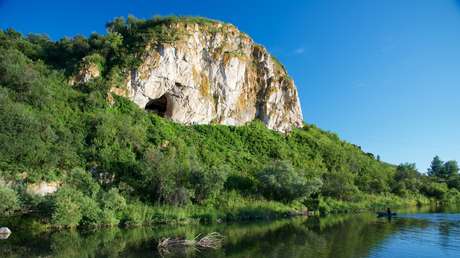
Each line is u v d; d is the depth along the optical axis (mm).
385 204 94438
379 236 41656
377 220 59281
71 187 50750
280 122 121125
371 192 104375
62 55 100500
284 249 34188
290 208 72062
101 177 59656
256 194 73438
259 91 121438
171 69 96188
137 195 58938
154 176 59594
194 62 102562
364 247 35031
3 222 42938
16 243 35625
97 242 36938
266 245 36250
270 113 118812
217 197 66812
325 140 127938
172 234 42562
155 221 52781
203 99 102750
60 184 52812
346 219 61500
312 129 133750
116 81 88250
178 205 59469
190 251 33188
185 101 98562
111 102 83562
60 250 32750
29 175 51469
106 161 61875
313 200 79250
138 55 94688
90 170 59281
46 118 63281
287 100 128500
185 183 63844
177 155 74625
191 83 99812
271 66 126312
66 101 76062
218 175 64062
